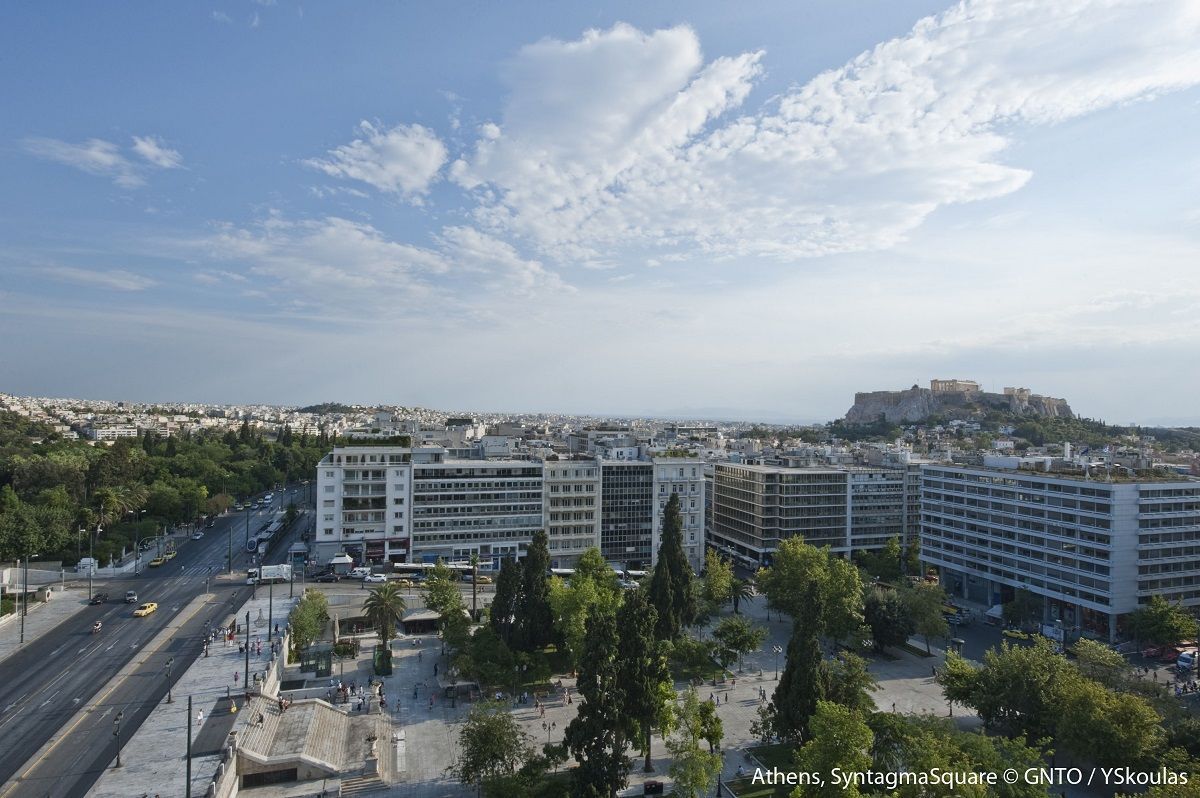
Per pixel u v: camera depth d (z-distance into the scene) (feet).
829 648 547.90
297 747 330.54
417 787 320.09
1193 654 498.28
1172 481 594.24
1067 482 609.83
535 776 303.89
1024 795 265.75
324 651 457.68
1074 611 616.39
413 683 439.22
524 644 469.16
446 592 514.68
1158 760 304.91
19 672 407.64
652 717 318.04
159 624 504.02
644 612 323.78
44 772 294.25
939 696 444.55
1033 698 355.36
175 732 330.95
